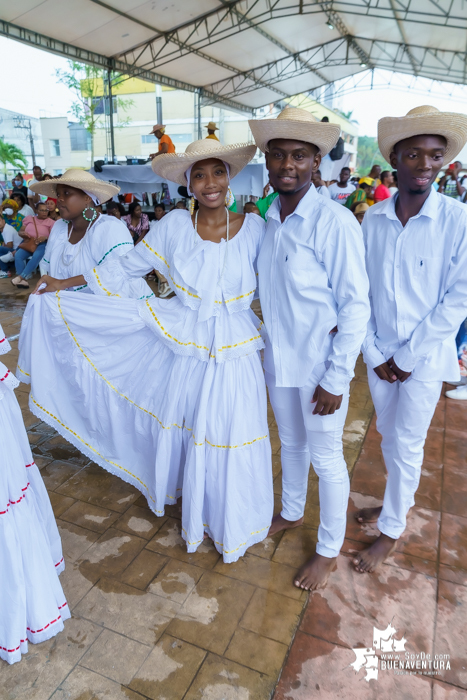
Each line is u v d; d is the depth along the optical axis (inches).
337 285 65.9
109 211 301.7
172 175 76.2
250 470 81.5
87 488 105.3
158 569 83.0
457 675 65.2
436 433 126.2
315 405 73.1
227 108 643.5
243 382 78.8
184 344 79.5
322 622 72.8
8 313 234.7
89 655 67.7
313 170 67.4
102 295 87.7
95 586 79.2
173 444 86.5
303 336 70.2
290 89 647.1
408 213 70.3
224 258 74.9
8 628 64.9
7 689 63.3
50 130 900.0
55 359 94.7
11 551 62.7
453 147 67.8
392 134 66.1
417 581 80.7
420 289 71.2
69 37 378.6
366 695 62.5
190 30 413.4
